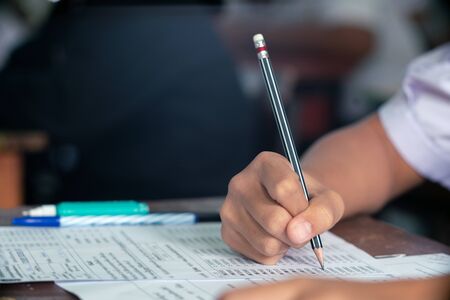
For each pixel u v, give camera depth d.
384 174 1.35
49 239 1.09
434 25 4.12
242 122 2.44
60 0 1.80
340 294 0.67
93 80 2.31
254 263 0.96
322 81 4.18
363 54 4.16
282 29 4.17
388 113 1.44
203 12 2.04
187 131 2.38
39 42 2.32
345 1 4.19
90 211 1.23
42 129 2.34
